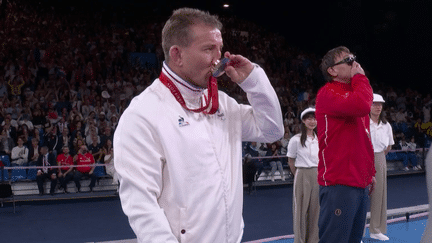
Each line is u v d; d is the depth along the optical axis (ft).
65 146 28.30
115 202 26.30
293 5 65.67
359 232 9.02
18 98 35.65
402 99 50.03
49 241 17.70
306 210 13.57
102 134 31.14
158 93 4.12
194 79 4.19
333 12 60.03
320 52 62.95
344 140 8.48
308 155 13.50
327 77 8.75
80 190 28.68
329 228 8.74
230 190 4.34
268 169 33.24
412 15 51.03
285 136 35.58
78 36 50.16
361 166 8.54
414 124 44.16
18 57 42.06
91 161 28.63
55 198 26.40
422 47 50.44
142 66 49.65
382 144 15.43
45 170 27.45
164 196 4.01
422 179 35.45
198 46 4.04
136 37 54.54
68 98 37.14
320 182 9.01
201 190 4.02
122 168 3.84
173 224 3.99
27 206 24.75
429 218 3.65
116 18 59.41
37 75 41.11
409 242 15.30
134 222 3.75
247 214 22.45
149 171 3.82
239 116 4.78
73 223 20.83
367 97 7.97
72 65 43.11
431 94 50.03
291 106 45.21
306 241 13.71
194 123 4.15
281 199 27.02
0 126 29.66
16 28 46.50
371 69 56.34
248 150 33.50
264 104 4.45
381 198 15.56
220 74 4.11
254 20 72.18
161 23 61.21
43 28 49.47
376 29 55.11
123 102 38.22
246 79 4.28
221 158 4.31
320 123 8.89
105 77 44.42
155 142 3.92
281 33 68.95
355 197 8.53
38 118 32.27
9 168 25.16
